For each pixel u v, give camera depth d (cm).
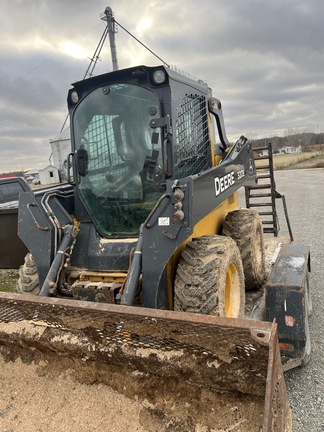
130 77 336
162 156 333
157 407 207
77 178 372
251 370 181
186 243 323
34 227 337
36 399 232
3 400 236
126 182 354
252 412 186
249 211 470
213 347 186
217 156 463
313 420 280
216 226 428
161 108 327
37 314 234
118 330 210
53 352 238
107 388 223
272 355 162
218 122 463
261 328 170
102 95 352
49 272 318
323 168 3378
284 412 174
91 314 212
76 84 358
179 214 274
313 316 441
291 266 352
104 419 213
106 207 362
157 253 282
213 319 180
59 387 232
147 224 286
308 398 304
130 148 348
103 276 328
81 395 225
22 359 250
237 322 175
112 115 350
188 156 364
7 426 222
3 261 682
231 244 329
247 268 432
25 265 386
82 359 230
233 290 343
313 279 569
